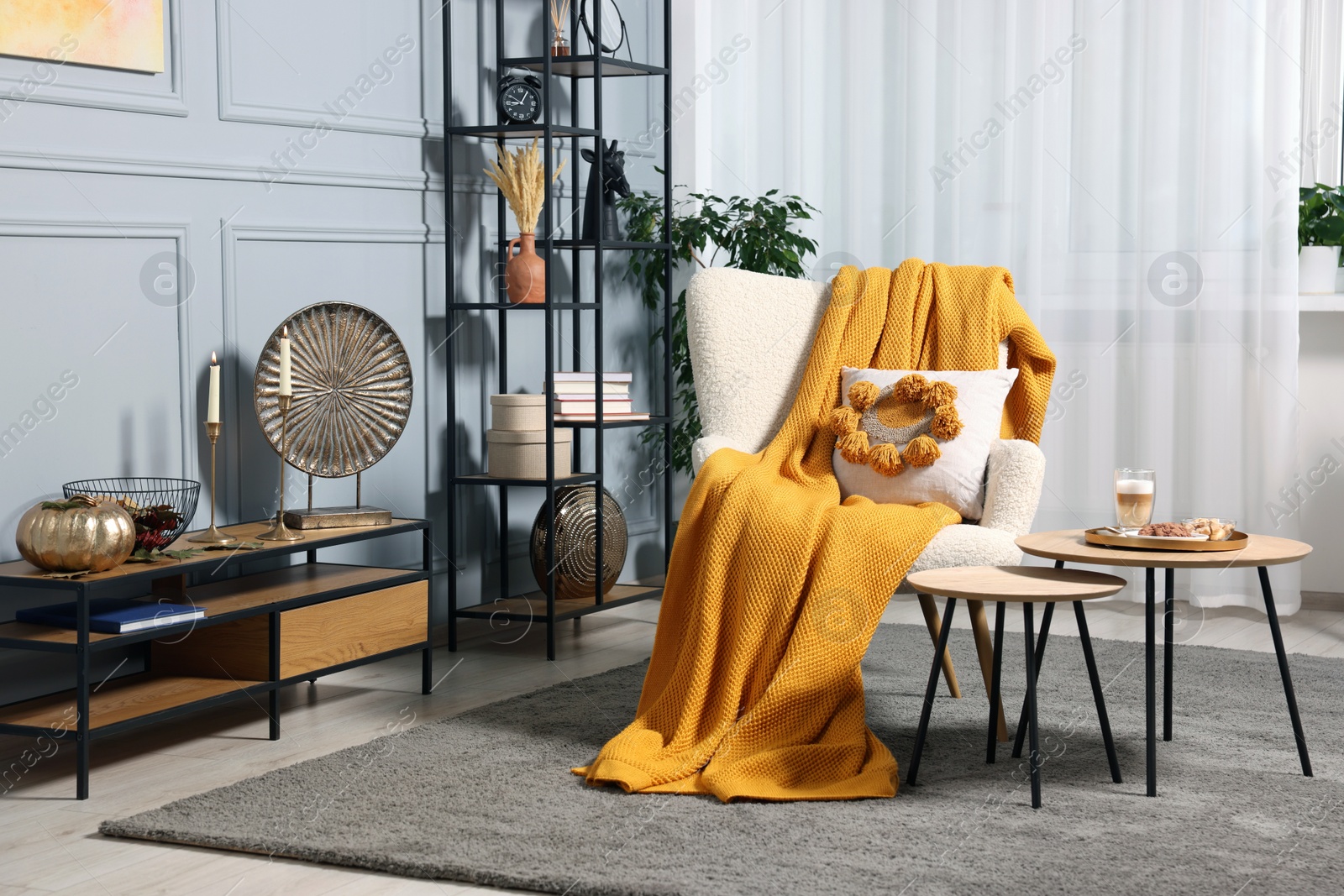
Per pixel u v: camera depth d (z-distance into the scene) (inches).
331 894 78.4
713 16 186.5
